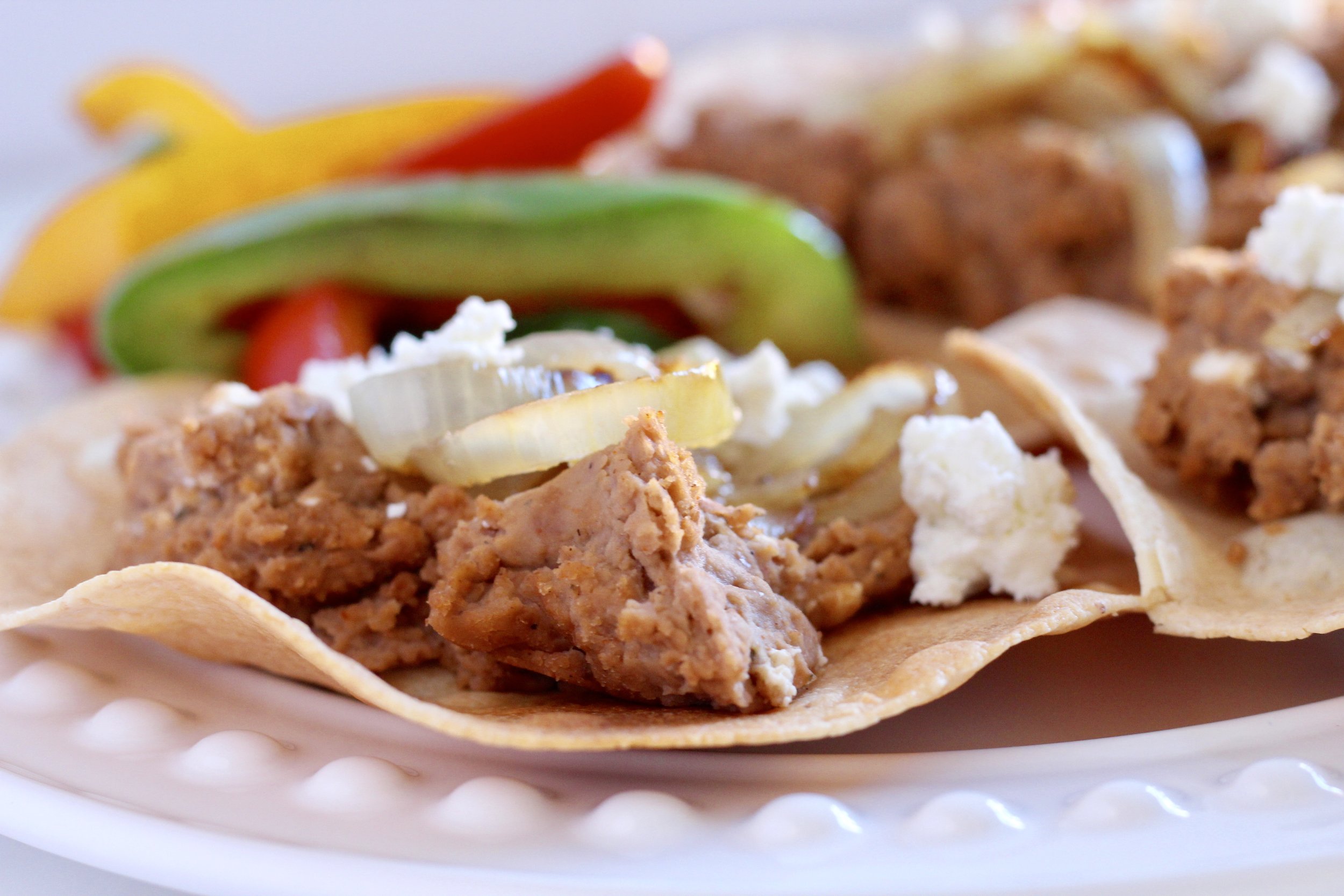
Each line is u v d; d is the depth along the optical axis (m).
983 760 0.31
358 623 0.33
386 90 0.84
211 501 0.34
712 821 0.30
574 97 0.47
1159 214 0.44
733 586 0.32
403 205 0.43
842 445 0.35
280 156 0.51
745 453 0.35
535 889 0.29
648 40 0.49
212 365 0.46
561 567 0.31
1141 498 0.34
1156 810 0.30
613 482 0.31
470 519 0.33
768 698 0.31
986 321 0.47
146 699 0.32
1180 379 0.35
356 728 0.32
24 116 0.87
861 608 0.34
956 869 0.29
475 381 0.33
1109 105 0.46
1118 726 0.32
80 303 0.52
